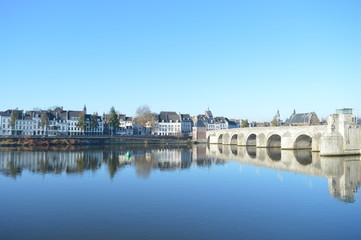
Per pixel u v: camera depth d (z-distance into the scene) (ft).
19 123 451.94
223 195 90.27
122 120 592.19
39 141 331.57
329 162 170.09
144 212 72.49
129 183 108.58
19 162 169.78
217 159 197.16
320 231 60.75
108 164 163.94
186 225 63.52
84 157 201.77
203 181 113.29
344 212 73.46
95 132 507.71
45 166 152.87
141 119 508.53
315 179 116.98
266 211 73.87
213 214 71.15
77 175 125.39
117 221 65.92
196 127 497.46
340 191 95.91
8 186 102.89
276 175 126.93
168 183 108.78
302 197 88.22
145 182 110.73
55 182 110.01
